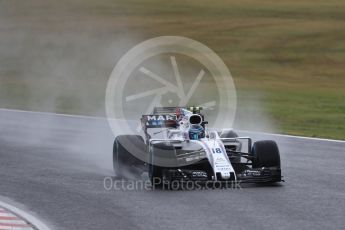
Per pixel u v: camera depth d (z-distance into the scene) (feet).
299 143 184.03
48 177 136.77
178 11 491.31
